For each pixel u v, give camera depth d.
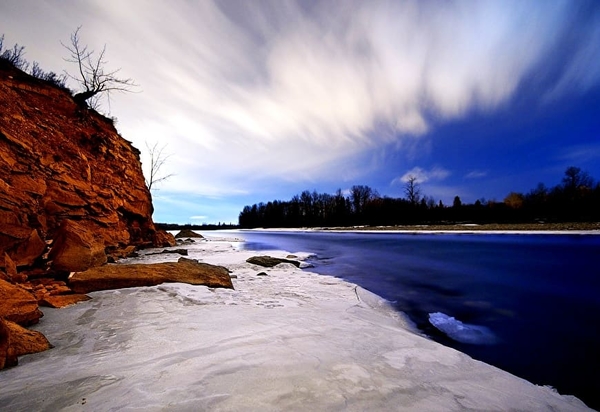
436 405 2.42
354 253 19.55
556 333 5.45
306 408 2.19
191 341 3.58
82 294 5.75
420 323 6.00
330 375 2.77
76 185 12.04
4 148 8.60
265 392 2.38
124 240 15.55
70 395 2.28
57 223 10.60
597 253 15.06
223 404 2.17
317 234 50.12
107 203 14.55
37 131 11.04
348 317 5.28
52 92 13.79
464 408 2.44
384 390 2.58
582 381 3.74
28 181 9.23
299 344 3.56
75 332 3.93
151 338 3.69
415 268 12.89
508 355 4.54
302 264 13.97
